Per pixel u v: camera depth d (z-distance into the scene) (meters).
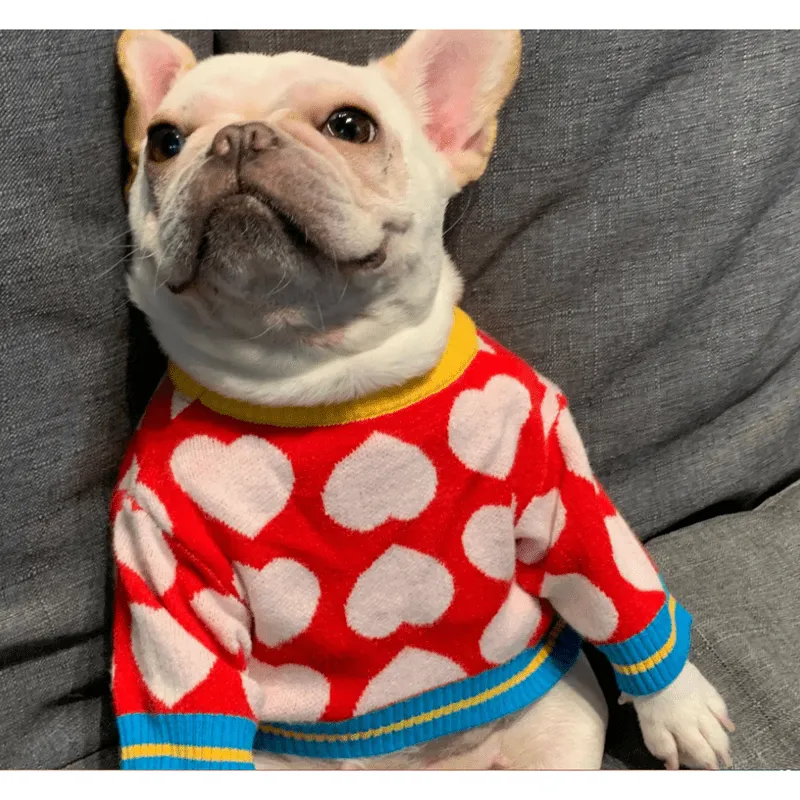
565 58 0.86
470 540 0.75
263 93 0.68
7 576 0.81
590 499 0.79
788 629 0.92
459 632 0.77
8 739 0.83
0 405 0.76
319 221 0.62
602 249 0.95
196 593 0.68
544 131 0.89
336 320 0.70
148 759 0.66
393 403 0.72
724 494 1.10
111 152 0.79
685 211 0.95
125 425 0.86
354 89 0.70
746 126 0.93
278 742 0.81
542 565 0.82
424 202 0.72
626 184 0.93
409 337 0.73
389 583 0.73
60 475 0.81
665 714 0.80
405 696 0.77
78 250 0.77
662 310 0.99
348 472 0.70
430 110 0.79
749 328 1.04
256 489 0.69
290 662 0.74
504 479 0.76
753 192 0.96
